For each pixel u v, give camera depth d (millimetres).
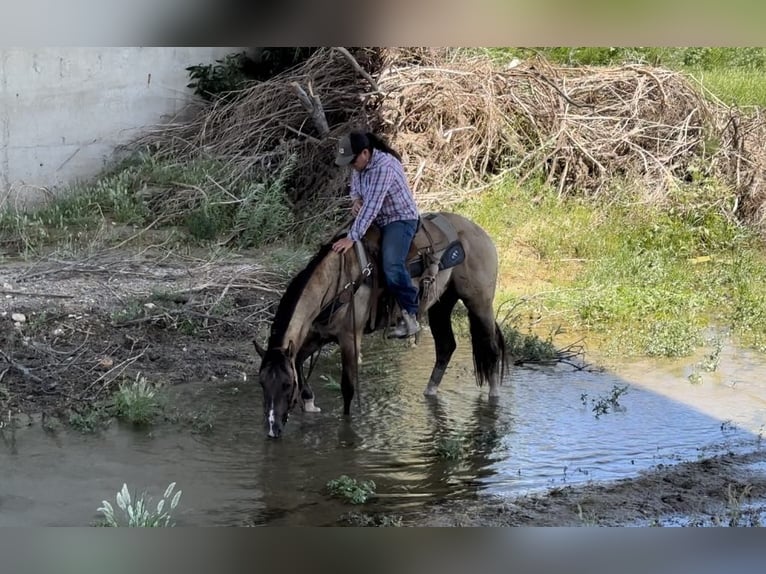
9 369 8516
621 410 8375
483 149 14695
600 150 14828
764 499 6578
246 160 13758
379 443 7512
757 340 10617
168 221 12758
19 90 13148
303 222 13078
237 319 10039
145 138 14258
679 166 15070
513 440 7637
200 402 8297
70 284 10289
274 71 15289
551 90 14984
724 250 13641
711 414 8328
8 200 13008
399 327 7902
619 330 10836
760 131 15289
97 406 8047
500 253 12961
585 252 13109
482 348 8602
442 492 6617
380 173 7523
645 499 6520
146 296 10039
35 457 7070
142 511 6105
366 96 14133
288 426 7848
